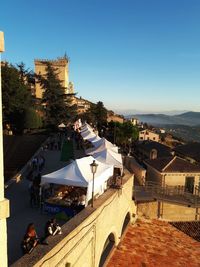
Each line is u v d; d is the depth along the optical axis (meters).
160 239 25.69
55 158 33.66
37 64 99.44
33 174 25.36
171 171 35.78
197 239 27.27
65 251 12.41
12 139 51.25
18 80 64.62
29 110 60.59
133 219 28.42
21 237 13.88
